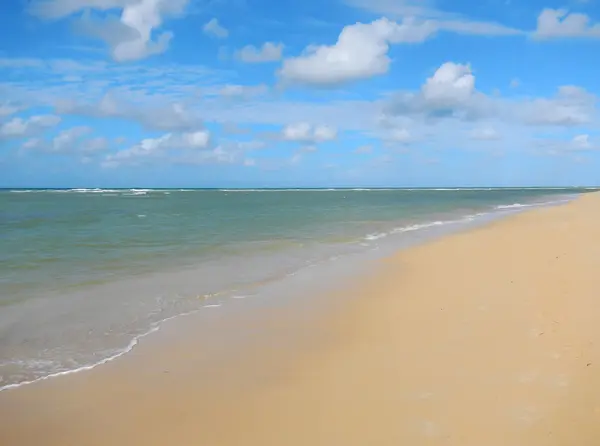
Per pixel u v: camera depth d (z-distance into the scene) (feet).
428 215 129.59
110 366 23.59
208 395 20.42
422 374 21.54
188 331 28.84
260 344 26.58
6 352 25.17
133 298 36.24
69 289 38.68
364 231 84.23
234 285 40.93
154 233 79.46
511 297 33.60
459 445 15.75
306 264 50.83
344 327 29.35
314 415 18.40
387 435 16.66
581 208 137.18
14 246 62.08
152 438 17.15
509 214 125.80
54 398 20.24
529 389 19.19
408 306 33.60
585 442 15.38
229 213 138.41
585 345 23.07
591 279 36.40
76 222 101.09
